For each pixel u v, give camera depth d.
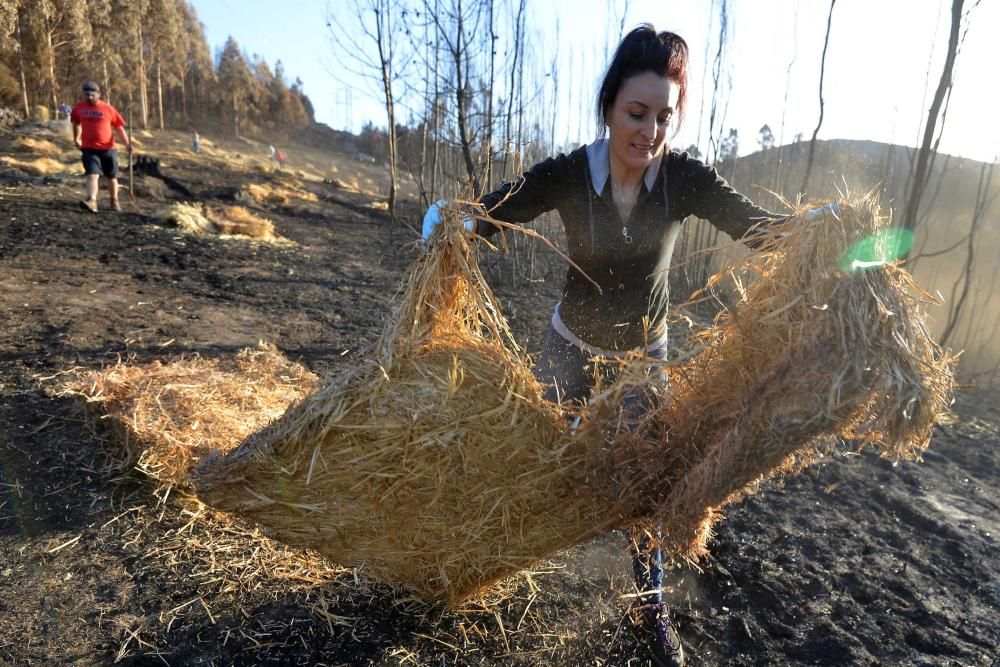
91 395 3.29
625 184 1.94
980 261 6.97
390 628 2.20
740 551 2.82
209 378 3.59
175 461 2.76
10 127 23.41
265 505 1.89
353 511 1.90
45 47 31.98
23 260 6.38
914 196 4.70
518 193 2.00
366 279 7.71
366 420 1.85
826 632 2.34
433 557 2.03
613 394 1.89
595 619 2.32
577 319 2.13
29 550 2.37
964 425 4.67
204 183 15.30
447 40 7.26
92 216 9.20
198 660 2.00
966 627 2.42
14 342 4.20
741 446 1.60
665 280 2.12
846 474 3.62
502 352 2.00
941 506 3.35
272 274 7.43
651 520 1.91
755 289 1.76
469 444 1.88
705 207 1.94
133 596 2.23
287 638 2.12
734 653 2.23
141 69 38.44
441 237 1.94
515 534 1.99
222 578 2.35
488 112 7.75
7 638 1.98
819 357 1.51
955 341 6.64
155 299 5.72
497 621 2.26
